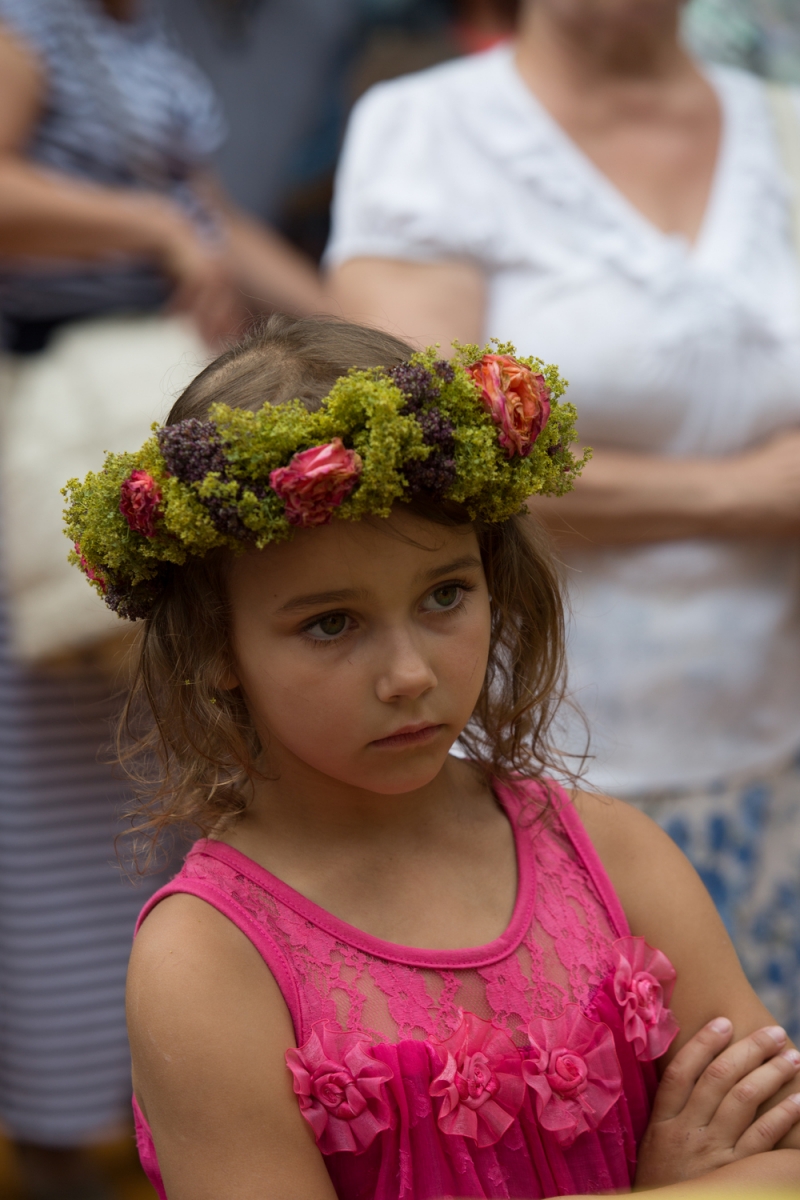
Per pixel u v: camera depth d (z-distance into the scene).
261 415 2.40
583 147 4.37
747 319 4.25
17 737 5.17
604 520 4.13
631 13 4.23
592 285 4.21
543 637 2.96
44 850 5.25
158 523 2.47
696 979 2.85
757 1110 2.74
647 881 2.91
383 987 2.54
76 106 5.16
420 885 2.68
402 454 2.38
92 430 4.74
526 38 4.51
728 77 4.72
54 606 4.81
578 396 4.20
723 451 4.29
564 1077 2.56
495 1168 2.52
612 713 4.19
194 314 5.21
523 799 2.91
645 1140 2.74
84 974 5.34
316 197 9.27
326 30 9.96
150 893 5.49
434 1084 2.47
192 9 8.49
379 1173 2.48
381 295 4.29
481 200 4.30
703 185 4.45
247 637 2.53
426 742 2.50
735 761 4.26
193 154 5.68
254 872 2.60
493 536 2.84
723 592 4.23
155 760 3.17
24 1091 5.43
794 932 4.33
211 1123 2.40
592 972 2.71
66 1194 5.50
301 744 2.51
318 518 2.34
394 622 2.44
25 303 5.08
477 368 2.55
